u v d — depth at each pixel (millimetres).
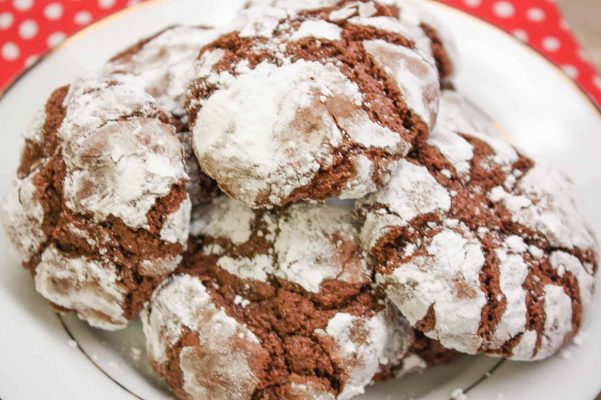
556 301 184
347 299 186
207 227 198
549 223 191
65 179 184
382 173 182
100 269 182
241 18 202
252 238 193
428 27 228
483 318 180
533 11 271
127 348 198
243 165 177
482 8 273
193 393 180
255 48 192
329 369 180
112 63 219
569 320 187
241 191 180
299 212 192
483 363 196
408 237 184
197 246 196
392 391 195
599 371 187
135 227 180
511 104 237
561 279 189
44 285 188
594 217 214
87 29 240
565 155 228
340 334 181
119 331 201
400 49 194
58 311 195
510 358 185
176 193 183
